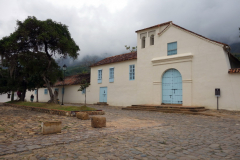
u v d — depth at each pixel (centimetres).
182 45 1567
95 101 2305
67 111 1165
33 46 1688
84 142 532
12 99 2395
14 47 1595
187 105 1491
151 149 469
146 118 1052
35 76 2158
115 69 2106
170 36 1648
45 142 526
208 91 1409
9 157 405
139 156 419
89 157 410
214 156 419
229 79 1324
